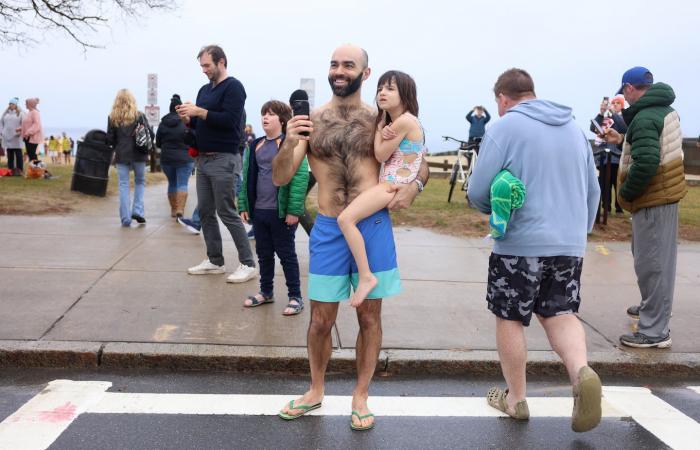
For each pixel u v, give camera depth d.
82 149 11.01
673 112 4.52
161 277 6.14
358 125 3.43
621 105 6.79
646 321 4.74
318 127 3.48
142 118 8.73
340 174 3.44
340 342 4.62
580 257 3.49
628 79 4.64
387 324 5.05
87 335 4.53
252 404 3.81
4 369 4.22
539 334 4.92
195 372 4.29
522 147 3.38
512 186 3.28
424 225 9.45
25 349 4.25
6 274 6.04
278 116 5.05
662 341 4.70
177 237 8.11
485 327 5.05
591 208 3.68
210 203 6.12
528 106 3.46
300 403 3.65
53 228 8.38
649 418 3.78
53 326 4.69
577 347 3.40
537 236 3.38
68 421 3.51
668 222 4.56
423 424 3.63
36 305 5.16
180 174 9.37
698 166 21.27
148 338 4.52
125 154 8.63
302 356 4.34
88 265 6.50
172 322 4.88
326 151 3.43
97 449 3.21
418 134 3.34
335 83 3.43
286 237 5.18
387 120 3.41
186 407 3.73
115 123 8.62
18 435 3.33
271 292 5.43
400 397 4.00
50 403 3.72
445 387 4.19
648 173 4.41
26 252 6.96
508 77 3.58
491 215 3.35
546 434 3.54
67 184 12.34
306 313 5.21
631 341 4.73
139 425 3.49
